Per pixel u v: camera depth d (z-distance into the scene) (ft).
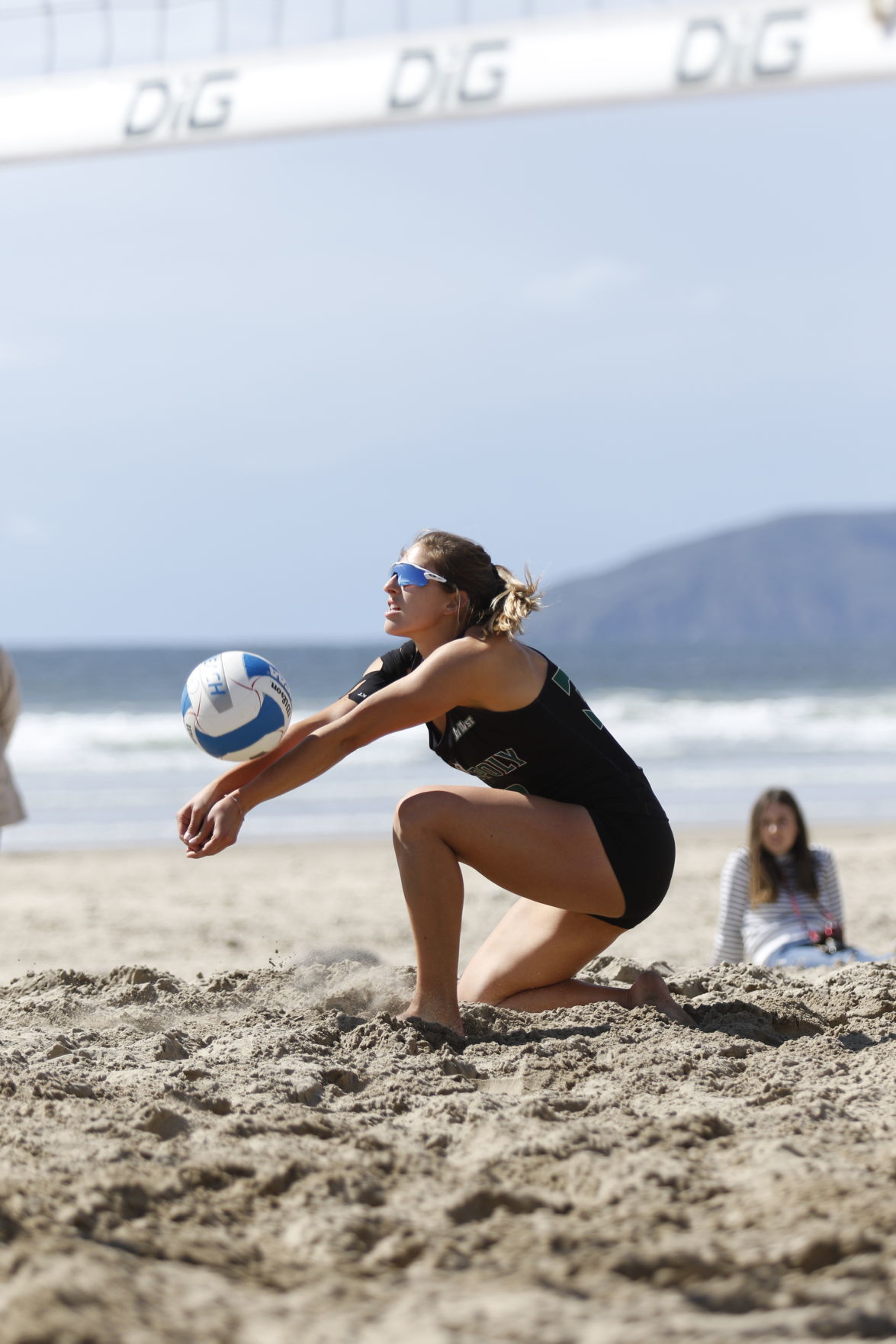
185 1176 13.92
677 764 144.66
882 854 71.51
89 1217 12.59
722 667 473.67
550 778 22.66
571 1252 11.96
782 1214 12.77
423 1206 13.41
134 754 157.69
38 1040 20.94
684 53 38.24
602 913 22.89
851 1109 17.04
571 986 24.67
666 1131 15.61
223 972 28.48
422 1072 18.99
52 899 58.39
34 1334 9.71
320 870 69.62
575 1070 19.12
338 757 21.38
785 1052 20.53
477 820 21.90
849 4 36.55
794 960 33.60
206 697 21.89
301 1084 17.83
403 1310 10.53
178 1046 20.74
